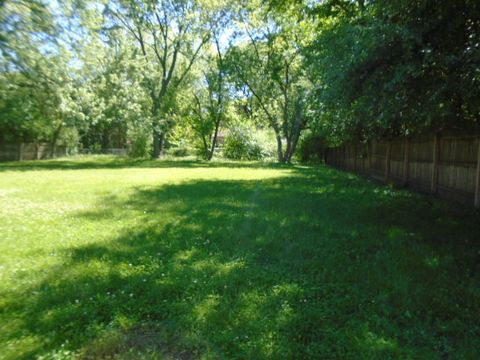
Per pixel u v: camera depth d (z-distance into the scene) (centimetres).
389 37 450
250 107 3353
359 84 518
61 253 412
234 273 359
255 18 2512
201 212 652
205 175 1443
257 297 308
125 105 2464
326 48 679
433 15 461
